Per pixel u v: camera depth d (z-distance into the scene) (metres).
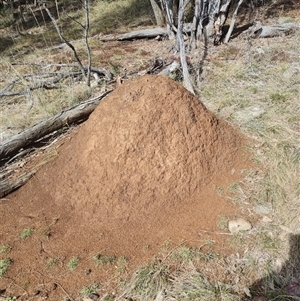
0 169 3.19
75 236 2.50
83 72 4.70
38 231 2.55
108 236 2.47
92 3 9.49
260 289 2.12
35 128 3.37
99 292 2.16
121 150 2.62
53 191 2.81
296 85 3.89
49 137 3.52
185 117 2.75
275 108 3.53
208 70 4.56
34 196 2.85
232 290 2.12
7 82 5.16
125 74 4.95
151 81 2.80
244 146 3.04
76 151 2.87
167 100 2.74
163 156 2.64
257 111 3.54
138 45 6.25
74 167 2.79
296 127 3.25
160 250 2.35
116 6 8.92
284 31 5.53
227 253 2.32
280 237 2.38
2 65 5.93
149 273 2.19
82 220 2.59
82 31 7.64
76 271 2.28
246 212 2.56
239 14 6.96
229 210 2.58
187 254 2.29
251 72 4.33
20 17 9.52
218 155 2.85
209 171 2.77
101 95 3.76
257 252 2.31
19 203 2.83
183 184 2.65
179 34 4.33
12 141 3.26
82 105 3.63
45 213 2.69
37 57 6.27
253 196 2.66
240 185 2.75
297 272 2.20
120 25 7.67
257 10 6.63
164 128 2.68
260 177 2.79
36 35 7.98
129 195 2.59
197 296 2.07
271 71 4.27
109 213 2.57
